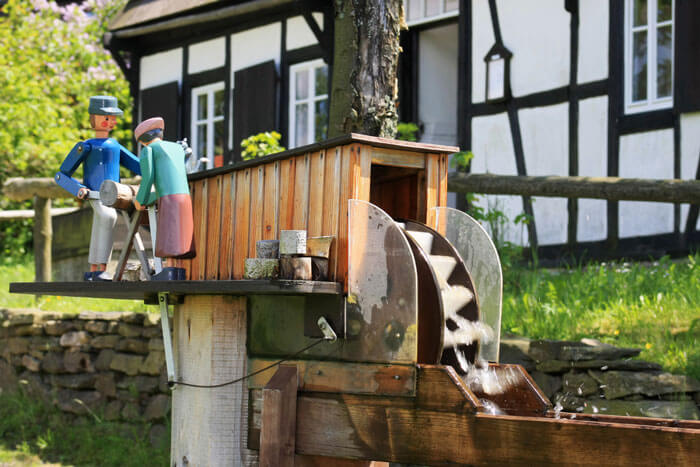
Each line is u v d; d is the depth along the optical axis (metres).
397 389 3.26
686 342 5.32
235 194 4.08
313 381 3.54
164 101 15.75
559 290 6.80
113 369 6.98
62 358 7.38
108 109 4.31
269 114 13.94
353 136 3.38
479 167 11.39
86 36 18.72
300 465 3.58
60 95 17.00
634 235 9.61
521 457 3.00
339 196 3.47
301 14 12.85
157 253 3.79
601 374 4.79
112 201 3.95
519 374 3.55
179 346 4.18
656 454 2.77
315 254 3.50
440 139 13.32
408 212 3.88
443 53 13.39
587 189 6.64
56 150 14.69
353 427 3.39
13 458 6.52
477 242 3.81
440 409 3.18
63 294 4.27
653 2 9.77
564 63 10.52
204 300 4.04
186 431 4.07
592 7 10.26
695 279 6.80
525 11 10.94
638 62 9.89
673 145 9.48
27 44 17.14
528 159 10.88
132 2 16.69
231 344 3.96
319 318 3.46
